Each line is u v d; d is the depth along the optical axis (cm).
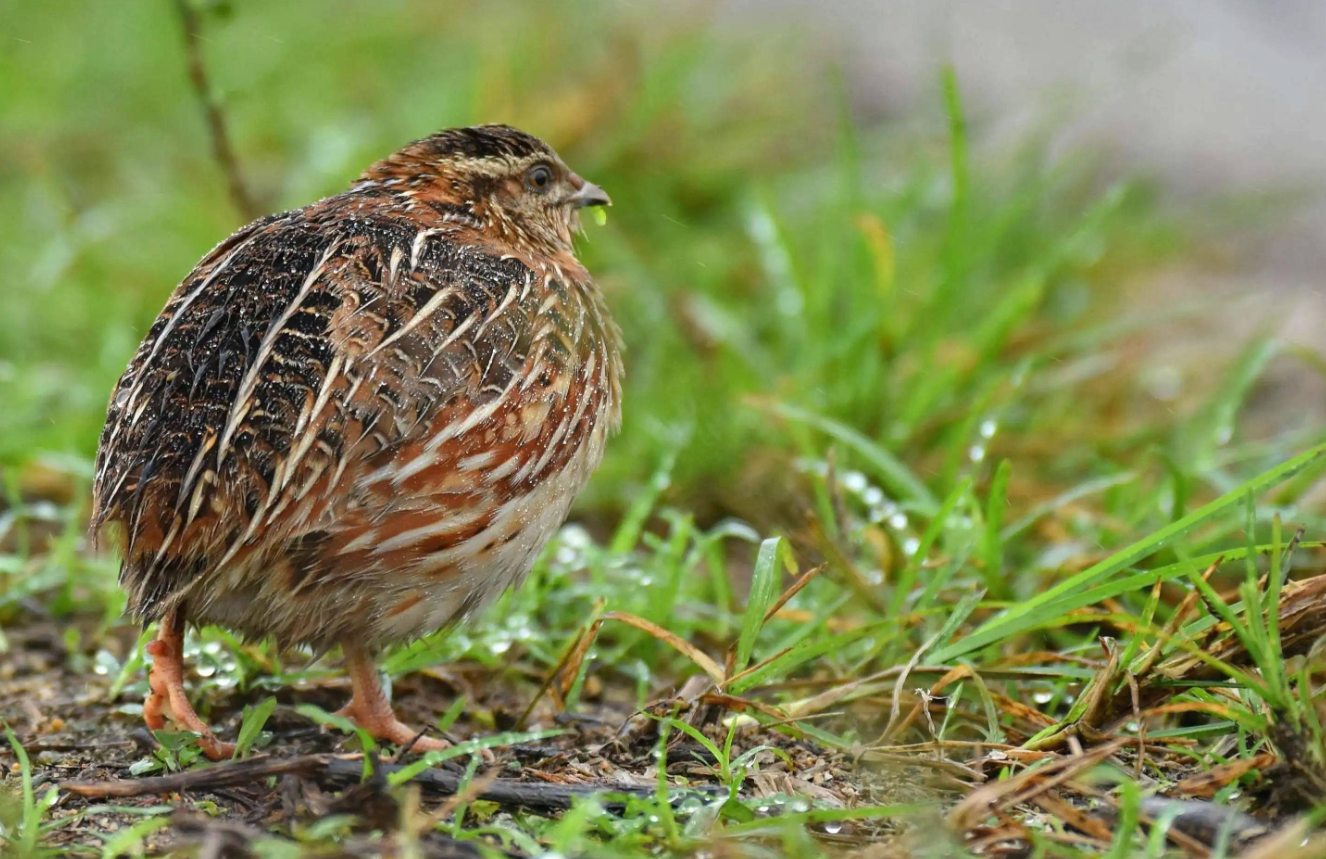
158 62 2072
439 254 835
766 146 1933
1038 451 1298
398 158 958
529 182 991
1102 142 2017
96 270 1585
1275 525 778
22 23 2248
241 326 783
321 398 755
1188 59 2314
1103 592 834
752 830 697
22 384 1345
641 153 1783
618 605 1025
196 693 919
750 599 877
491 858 660
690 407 1294
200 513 750
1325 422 1416
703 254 1631
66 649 998
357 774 738
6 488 1193
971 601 885
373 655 866
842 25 2525
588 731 894
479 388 793
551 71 2061
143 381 787
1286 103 2186
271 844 654
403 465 768
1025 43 2403
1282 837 648
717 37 2202
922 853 684
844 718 895
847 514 1091
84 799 750
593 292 955
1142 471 1170
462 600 832
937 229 1645
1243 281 1748
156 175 1830
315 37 2247
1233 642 814
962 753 838
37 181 1783
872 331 1327
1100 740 803
